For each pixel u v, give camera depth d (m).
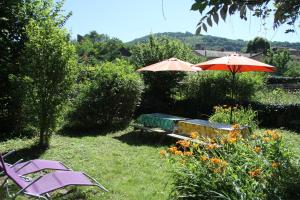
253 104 13.77
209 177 4.36
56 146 9.35
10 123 10.73
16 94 9.60
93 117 12.23
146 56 16.19
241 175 4.31
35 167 5.31
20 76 9.41
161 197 5.79
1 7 10.41
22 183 4.64
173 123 10.30
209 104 14.19
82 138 10.59
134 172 7.18
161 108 15.17
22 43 10.77
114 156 8.48
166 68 12.18
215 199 4.09
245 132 8.72
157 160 8.12
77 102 12.09
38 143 9.41
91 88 12.23
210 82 15.48
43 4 11.08
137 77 13.38
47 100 9.16
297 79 31.81
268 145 4.98
